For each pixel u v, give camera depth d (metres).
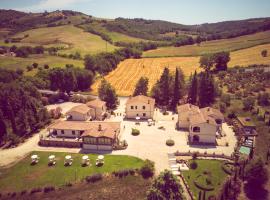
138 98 95.62
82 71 137.25
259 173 55.47
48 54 196.25
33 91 108.50
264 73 137.25
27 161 68.38
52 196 56.25
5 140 79.19
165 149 72.69
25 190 57.38
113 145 73.62
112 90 107.19
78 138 77.44
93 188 58.12
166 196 45.19
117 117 96.19
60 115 98.19
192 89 104.19
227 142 75.88
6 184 59.59
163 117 95.44
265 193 54.84
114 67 186.75
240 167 60.41
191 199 53.88
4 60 167.88
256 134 78.12
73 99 116.25
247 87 121.44
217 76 148.25
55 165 66.25
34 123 86.00
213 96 104.44
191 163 65.00
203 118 77.25
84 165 65.75
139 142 76.81
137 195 55.91
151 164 61.88
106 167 64.50
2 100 86.94
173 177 46.69
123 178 60.62
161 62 199.25
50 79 125.81
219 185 57.56
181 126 86.00
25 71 149.50
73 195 56.34
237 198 53.50
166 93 107.56
